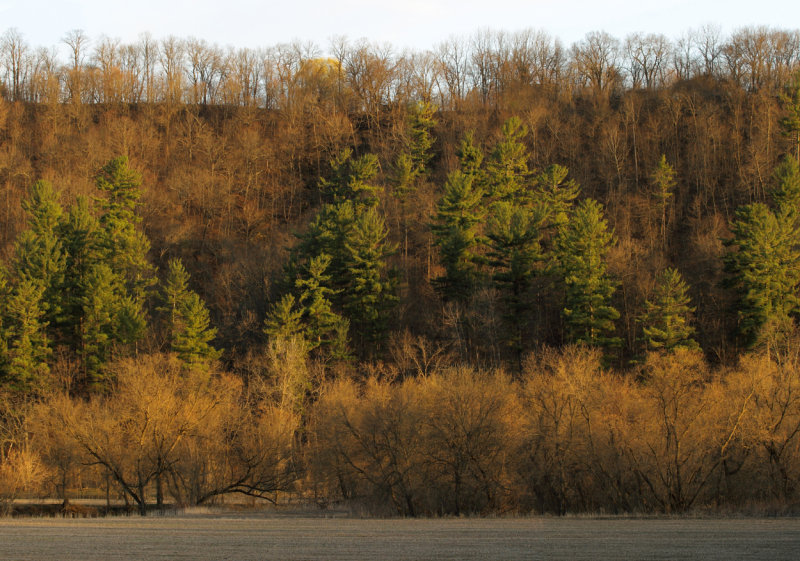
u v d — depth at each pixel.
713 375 39.62
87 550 18.56
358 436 35.91
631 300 60.91
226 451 40.03
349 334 60.22
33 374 50.31
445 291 59.81
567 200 72.50
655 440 33.19
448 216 62.03
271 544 19.64
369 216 60.03
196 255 76.94
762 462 33.41
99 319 54.84
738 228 54.50
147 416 36.59
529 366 44.19
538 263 60.94
